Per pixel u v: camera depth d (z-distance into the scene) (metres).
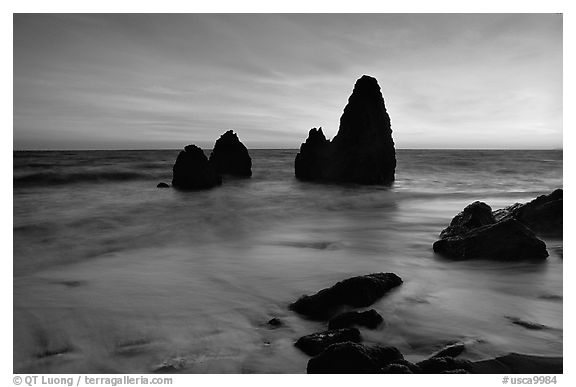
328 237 12.21
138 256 9.96
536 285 7.42
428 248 10.48
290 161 59.66
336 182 28.42
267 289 7.44
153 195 21.62
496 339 5.37
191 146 25.56
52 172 26.28
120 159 44.22
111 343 5.45
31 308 6.50
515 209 11.84
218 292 7.27
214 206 18.28
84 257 9.85
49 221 13.57
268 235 12.58
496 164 49.53
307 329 5.76
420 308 6.29
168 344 5.40
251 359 5.01
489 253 8.91
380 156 27.97
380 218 15.86
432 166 46.00
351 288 6.28
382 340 5.32
